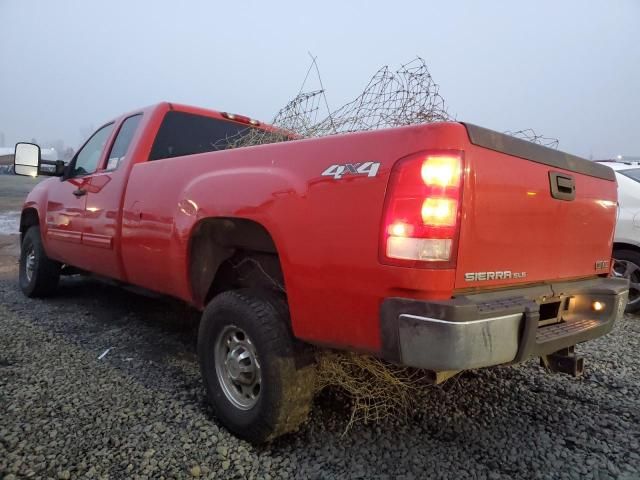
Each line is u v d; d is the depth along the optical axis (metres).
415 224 1.96
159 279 3.44
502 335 2.02
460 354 1.87
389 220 2.02
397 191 2.01
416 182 1.98
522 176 2.33
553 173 2.54
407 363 1.97
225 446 2.62
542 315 2.62
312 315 2.31
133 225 3.64
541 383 3.62
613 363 4.04
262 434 2.55
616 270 5.77
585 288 2.84
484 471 2.46
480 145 2.10
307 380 2.56
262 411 2.52
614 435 2.87
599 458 2.60
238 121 4.74
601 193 3.02
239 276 3.15
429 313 1.90
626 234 5.63
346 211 2.17
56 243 5.09
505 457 2.59
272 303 2.61
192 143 4.35
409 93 3.16
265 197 2.51
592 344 4.55
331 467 2.46
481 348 1.93
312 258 2.29
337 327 2.22
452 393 3.39
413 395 3.30
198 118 4.43
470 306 1.91
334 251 2.20
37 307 5.39
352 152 2.22
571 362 2.74
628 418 3.09
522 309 2.11
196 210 2.96
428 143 2.00
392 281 2.01
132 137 4.19
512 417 3.06
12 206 18.67
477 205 2.08
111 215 3.96
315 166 2.34
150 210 3.44
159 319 5.04
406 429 2.87
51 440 2.60
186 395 3.23
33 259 5.81
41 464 2.37
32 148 5.05
